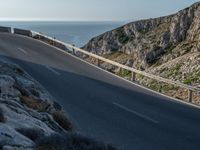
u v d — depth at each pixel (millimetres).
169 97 26016
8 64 24641
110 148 10445
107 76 32438
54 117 15625
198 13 56875
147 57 57844
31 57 38062
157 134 17188
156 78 30125
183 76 38594
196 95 30266
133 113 20875
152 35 70375
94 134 16625
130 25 92875
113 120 19266
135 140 16141
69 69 33719
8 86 16156
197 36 53562
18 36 56438
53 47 47219
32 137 10203
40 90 21266
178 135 17141
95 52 96125
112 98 24328
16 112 12945
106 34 97688
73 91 25562
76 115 19875
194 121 19750
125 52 84875
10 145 9078
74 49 44031
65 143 9633
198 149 15289
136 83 30453
